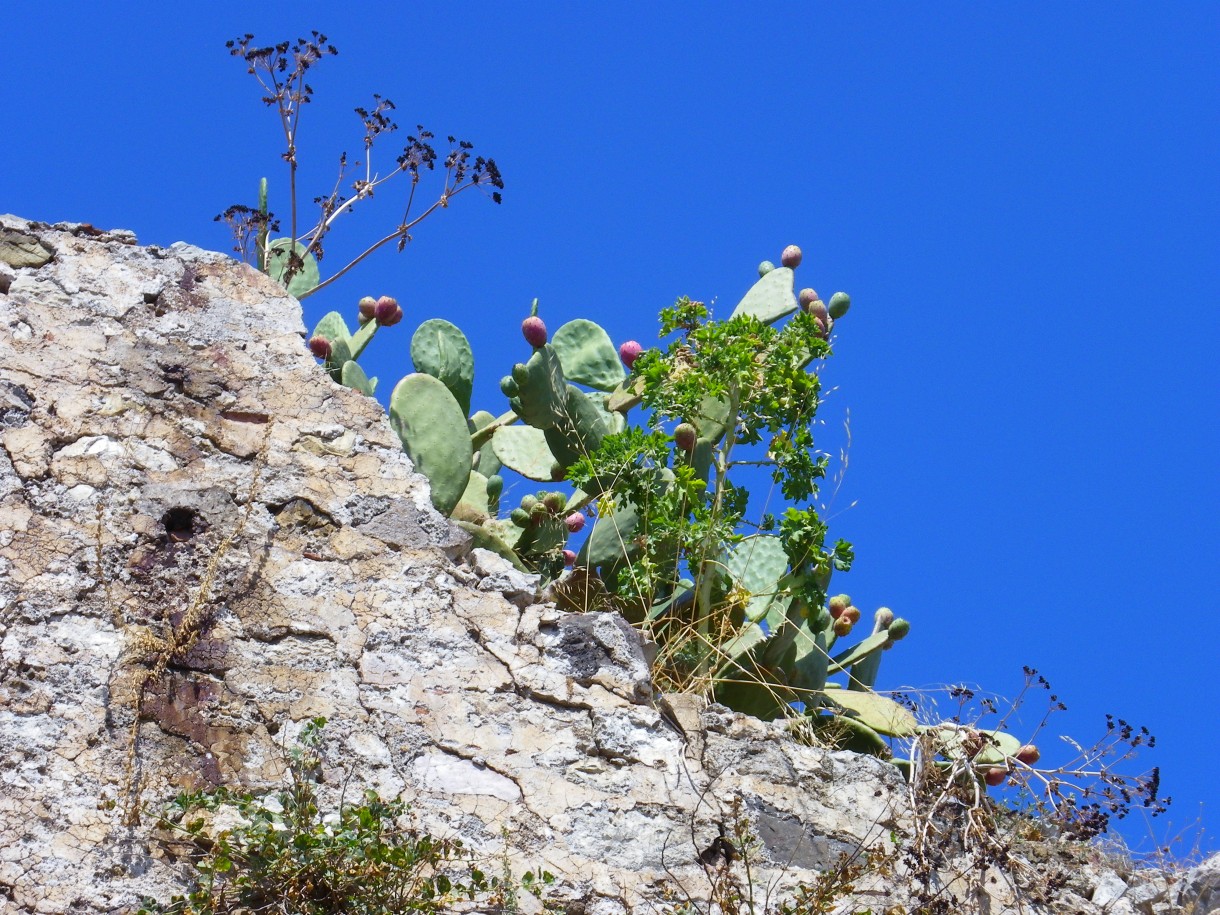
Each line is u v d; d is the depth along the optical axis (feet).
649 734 22.33
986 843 22.81
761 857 21.95
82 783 19.52
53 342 23.08
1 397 22.27
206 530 22.11
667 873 21.20
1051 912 23.18
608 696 22.48
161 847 19.36
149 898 18.88
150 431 22.75
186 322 23.98
